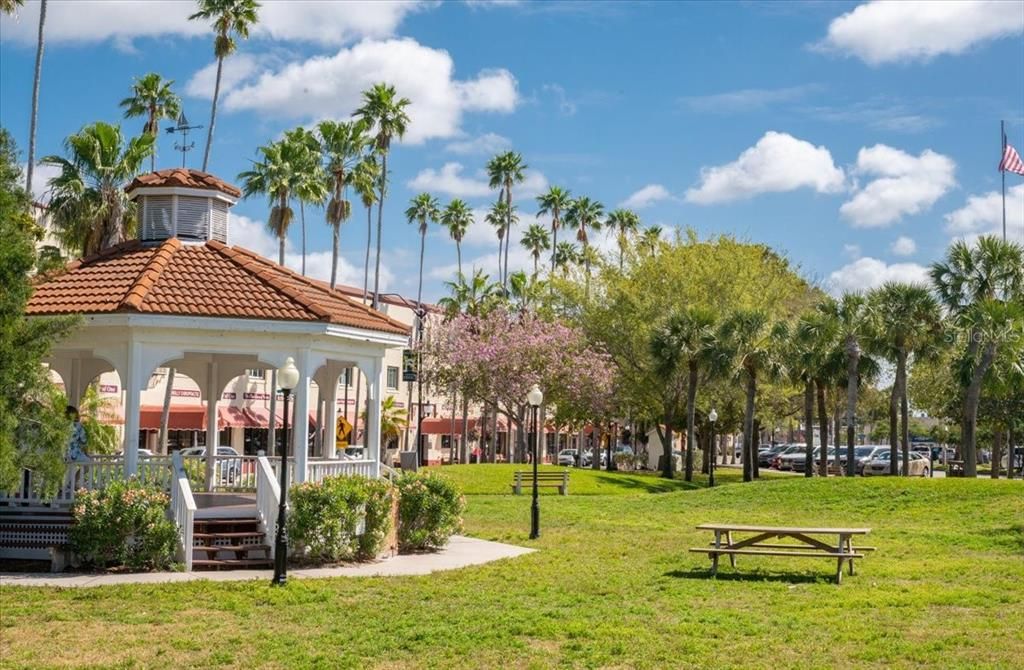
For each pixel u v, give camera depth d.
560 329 57.19
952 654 11.19
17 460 14.31
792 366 52.69
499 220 84.44
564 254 93.25
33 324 14.82
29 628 12.43
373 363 21.92
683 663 10.75
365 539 18.64
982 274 46.88
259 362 23.16
